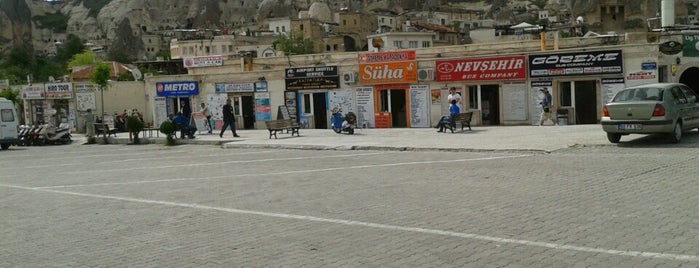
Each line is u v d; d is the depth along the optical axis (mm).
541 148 17359
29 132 36812
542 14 158125
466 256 6734
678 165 12742
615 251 6574
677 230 7305
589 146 17672
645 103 16797
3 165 23234
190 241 8188
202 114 33688
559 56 28141
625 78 27125
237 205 10805
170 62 66125
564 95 28672
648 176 11508
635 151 15734
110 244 8250
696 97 18797
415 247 7242
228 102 29797
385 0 177875
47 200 12812
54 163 22922
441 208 9508
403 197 10680
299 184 13055
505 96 29500
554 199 9719
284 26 135375
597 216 8328
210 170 17047
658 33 29516
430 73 30922
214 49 117500
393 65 31766
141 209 10914
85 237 8797
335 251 7258
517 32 67250
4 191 14820
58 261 7477
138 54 173375
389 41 84812
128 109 48250
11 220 10570
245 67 43500
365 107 32906
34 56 174750
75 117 45312
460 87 30547
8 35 199000
